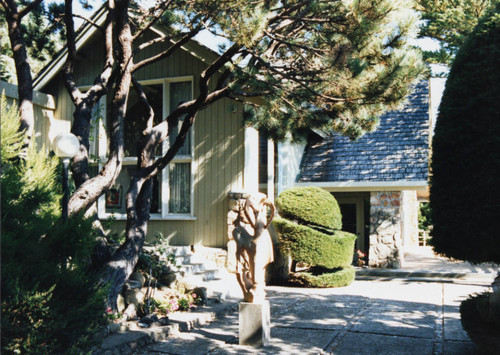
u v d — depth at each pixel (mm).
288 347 6113
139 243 7703
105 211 12828
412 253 18516
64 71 8320
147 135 8094
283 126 8844
